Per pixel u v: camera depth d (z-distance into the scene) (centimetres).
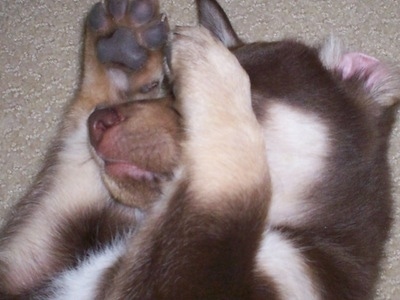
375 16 79
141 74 63
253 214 57
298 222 61
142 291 56
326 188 61
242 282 56
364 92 63
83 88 66
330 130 61
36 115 77
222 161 56
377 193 62
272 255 59
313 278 59
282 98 61
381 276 67
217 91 57
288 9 79
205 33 58
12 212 66
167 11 79
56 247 63
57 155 65
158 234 56
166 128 57
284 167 61
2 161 76
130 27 62
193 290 56
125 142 57
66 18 79
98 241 63
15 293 63
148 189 58
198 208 56
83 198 64
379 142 63
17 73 78
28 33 79
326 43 64
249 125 57
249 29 79
